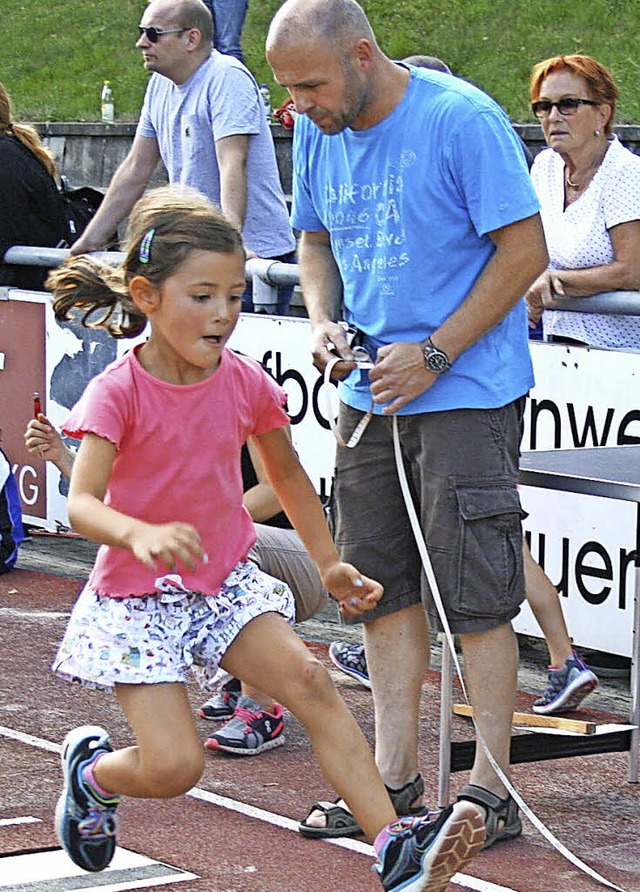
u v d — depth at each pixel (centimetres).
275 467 853
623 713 1249
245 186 1606
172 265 775
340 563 857
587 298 1334
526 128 2314
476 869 907
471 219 909
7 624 1495
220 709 1189
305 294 1025
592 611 1316
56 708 1232
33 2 4206
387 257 930
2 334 1841
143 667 784
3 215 1827
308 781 1068
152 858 916
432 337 911
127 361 797
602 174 1342
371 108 913
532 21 3356
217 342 788
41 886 859
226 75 1606
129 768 795
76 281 866
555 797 1046
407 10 3497
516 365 944
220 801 1023
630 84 3023
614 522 1286
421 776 1025
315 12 889
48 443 1091
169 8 1596
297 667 789
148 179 1753
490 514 919
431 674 1338
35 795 1027
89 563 1778
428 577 924
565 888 880
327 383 1036
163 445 793
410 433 939
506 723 943
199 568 807
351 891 869
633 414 1269
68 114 3544
